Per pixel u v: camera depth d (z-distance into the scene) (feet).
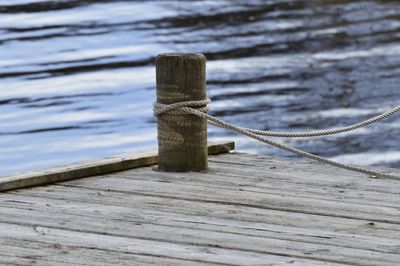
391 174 53.06
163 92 54.49
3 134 99.55
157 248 40.40
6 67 134.92
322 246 41.01
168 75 54.19
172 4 192.95
